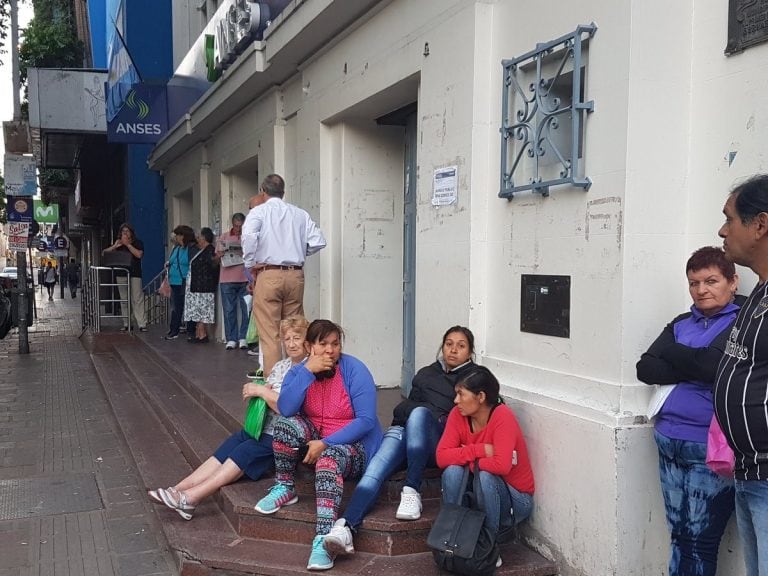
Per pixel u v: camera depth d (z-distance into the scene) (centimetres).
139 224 1681
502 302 427
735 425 225
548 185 375
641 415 331
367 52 587
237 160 976
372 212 669
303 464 423
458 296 454
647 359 309
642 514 329
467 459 359
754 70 308
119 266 1229
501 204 428
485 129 441
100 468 583
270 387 438
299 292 594
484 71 439
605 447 330
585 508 343
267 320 582
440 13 477
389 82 549
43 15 2234
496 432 354
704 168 333
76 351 1255
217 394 654
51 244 4147
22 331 1217
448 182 465
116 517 477
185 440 571
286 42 674
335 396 394
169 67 1545
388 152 674
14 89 1438
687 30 339
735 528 308
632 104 333
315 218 701
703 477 294
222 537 401
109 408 798
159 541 439
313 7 602
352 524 369
